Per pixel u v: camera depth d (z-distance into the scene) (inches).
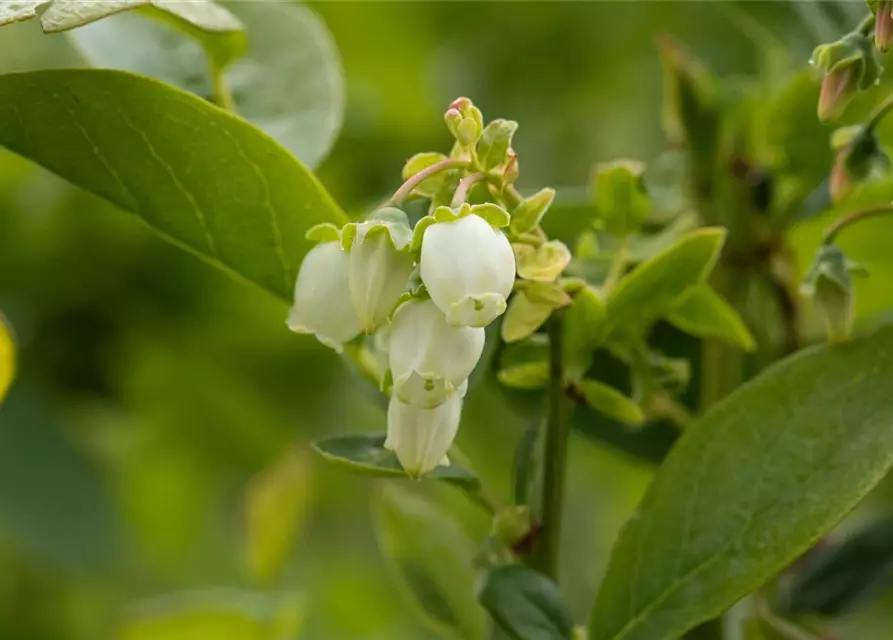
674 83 14.9
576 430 14.9
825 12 14.2
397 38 23.8
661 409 14.1
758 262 14.6
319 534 22.9
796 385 12.6
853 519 18.8
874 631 19.2
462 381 12.1
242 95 14.0
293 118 14.0
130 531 20.3
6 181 20.2
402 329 12.1
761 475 12.5
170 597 18.0
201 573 21.2
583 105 23.9
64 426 20.1
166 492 21.6
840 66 12.5
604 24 22.8
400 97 23.8
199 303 21.0
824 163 14.5
